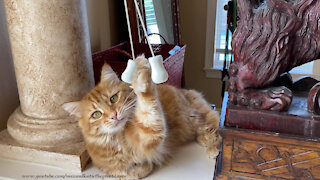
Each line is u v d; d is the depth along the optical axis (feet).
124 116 2.64
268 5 2.33
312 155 2.41
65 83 3.06
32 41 2.84
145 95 2.32
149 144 2.62
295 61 2.47
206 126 3.41
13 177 2.89
